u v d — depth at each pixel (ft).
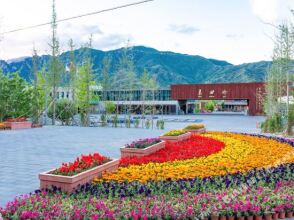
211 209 20.29
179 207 20.70
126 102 262.06
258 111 258.57
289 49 95.96
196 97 284.61
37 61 146.72
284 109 102.63
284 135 88.38
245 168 34.19
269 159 40.19
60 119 144.77
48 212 20.12
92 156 33.09
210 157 41.98
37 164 46.75
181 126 135.74
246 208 20.49
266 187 25.93
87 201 23.00
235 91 268.62
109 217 19.25
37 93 139.74
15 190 32.48
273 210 20.77
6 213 20.61
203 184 27.14
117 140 78.69
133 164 37.65
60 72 147.33
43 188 27.30
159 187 26.40
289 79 96.78
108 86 182.80
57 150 61.26
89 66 155.12
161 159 40.22
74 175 27.50
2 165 45.91
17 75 135.85
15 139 80.43
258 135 71.36
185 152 45.96
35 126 121.08
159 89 303.68
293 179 29.32
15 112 132.77
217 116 257.55
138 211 19.94
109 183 28.02
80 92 156.66
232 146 53.16
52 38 144.36
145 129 115.34
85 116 138.41
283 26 94.99
